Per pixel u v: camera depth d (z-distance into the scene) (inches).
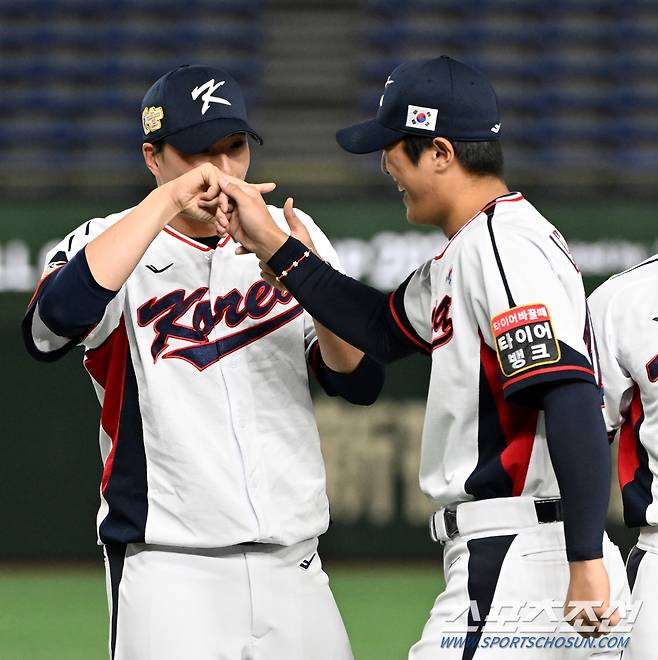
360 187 1326.3
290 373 438.9
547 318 365.7
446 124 400.2
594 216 1091.9
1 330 1125.1
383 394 1138.0
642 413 455.5
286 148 1558.8
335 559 1160.2
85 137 1562.5
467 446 389.1
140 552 423.2
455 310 388.2
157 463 421.1
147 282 430.6
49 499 1148.5
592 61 1662.2
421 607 986.1
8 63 1658.5
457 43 1684.3
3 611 992.2
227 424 423.8
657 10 1700.3
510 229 383.2
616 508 1085.8
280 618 424.8
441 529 400.5
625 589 397.4
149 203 406.6
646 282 459.5
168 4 1721.2
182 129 430.3
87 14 1711.4
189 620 414.6
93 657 842.8
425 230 1088.8
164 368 423.8
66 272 398.6
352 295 425.1
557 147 1566.2
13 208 1104.2
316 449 442.9
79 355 1144.8
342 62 1670.8
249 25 1711.4
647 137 1579.7
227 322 432.1
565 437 355.9
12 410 1141.7
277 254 421.1
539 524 381.7
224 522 415.5
